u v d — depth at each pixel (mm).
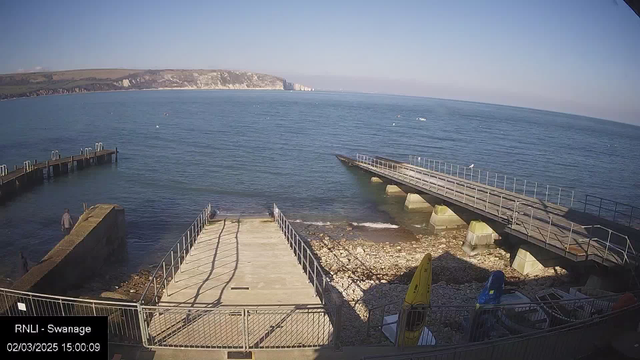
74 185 38531
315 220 30094
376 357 6891
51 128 77250
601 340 8125
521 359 7676
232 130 83375
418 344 9773
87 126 82062
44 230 26516
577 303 12195
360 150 64625
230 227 20156
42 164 40250
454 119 148875
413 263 21156
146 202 33500
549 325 10992
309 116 127125
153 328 9695
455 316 14195
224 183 40719
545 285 18719
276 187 39906
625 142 111125
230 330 9664
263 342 9125
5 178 33625
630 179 52125
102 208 21453
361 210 33156
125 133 73875
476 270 20453
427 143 76438
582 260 16641
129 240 25172
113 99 184375
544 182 47469
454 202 26031
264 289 12531
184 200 34375
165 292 12164
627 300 9781
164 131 78250
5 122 84688
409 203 33062
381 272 19781
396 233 27234
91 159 47031
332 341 9062
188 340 9164
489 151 69500
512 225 20672
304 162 52688
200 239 18078
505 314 11016
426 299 8641
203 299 11703
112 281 18078
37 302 10781
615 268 15984
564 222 21562
